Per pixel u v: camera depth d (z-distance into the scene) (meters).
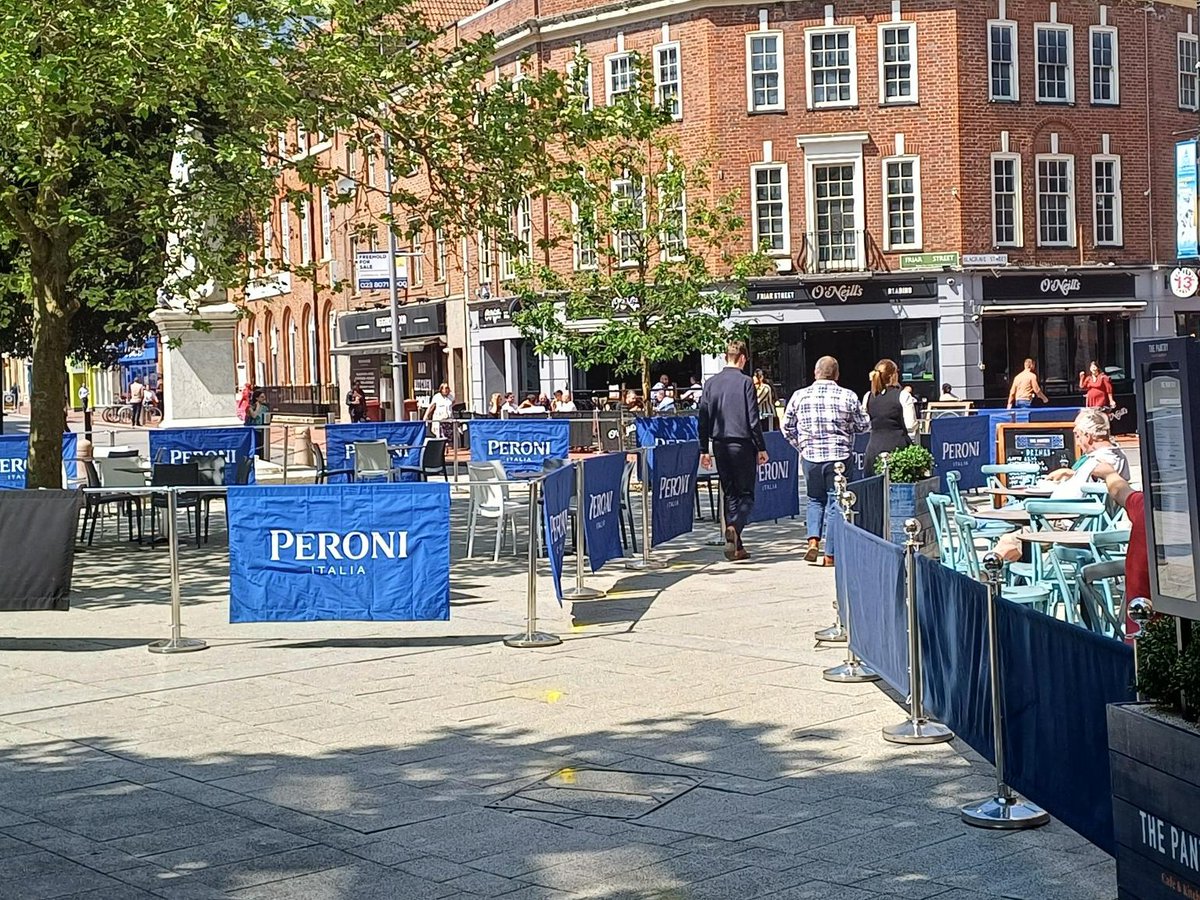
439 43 48.56
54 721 9.41
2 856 6.68
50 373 17.78
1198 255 29.86
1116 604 10.01
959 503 13.19
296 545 11.42
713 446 16.22
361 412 49.59
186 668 11.02
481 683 10.16
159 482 19.19
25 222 17.30
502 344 48.19
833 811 7.01
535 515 11.56
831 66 40.91
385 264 38.94
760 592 13.86
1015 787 6.64
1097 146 42.09
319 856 6.58
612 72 42.88
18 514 11.43
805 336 41.09
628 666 10.55
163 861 6.56
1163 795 4.74
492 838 6.77
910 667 8.26
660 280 30.19
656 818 7.00
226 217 18.00
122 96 15.58
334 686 10.23
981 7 40.69
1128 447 33.44
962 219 40.59
